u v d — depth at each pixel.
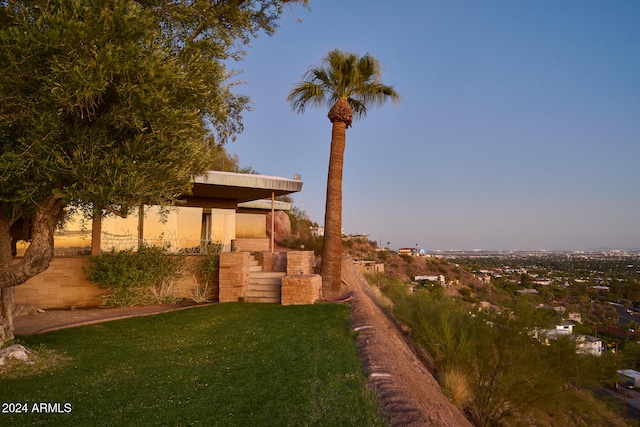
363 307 12.11
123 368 6.74
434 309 11.87
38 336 8.83
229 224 19.30
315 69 14.85
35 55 5.00
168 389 5.75
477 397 8.96
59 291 13.16
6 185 5.78
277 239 26.70
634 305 61.81
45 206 6.55
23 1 5.44
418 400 5.91
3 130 5.45
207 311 11.98
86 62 5.02
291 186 16.83
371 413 4.99
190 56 6.93
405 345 10.95
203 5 7.48
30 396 5.40
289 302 12.85
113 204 6.31
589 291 67.50
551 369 8.77
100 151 5.82
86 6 5.16
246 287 14.16
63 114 5.55
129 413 4.90
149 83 5.29
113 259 13.42
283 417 4.81
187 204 18.27
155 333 9.41
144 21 5.42
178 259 14.41
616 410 9.57
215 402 5.27
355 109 15.83
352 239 43.47
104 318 11.17
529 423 9.07
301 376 6.35
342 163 14.63
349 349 8.03
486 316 9.62
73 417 4.76
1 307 7.55
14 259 12.65
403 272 40.34
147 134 5.96
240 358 7.38
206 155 7.42
